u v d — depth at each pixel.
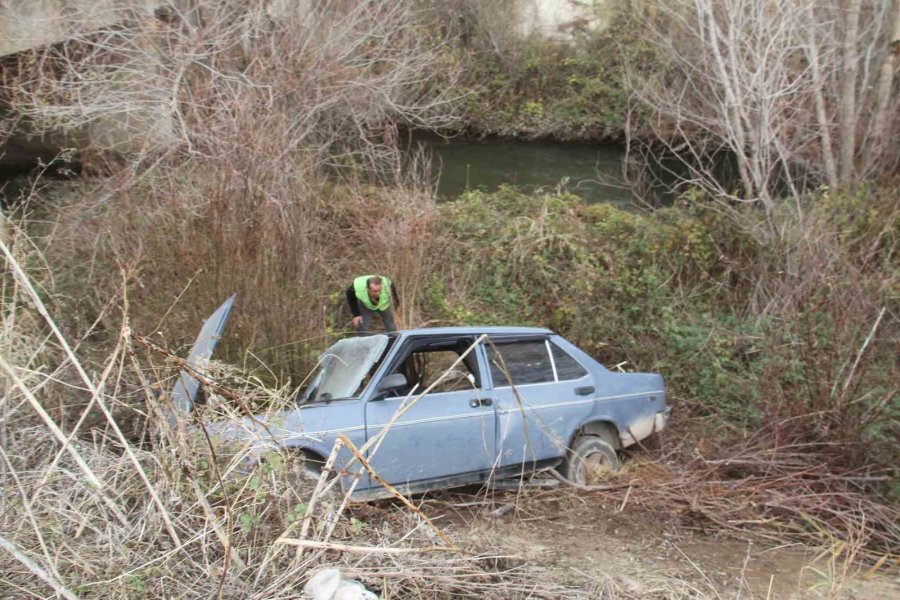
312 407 5.07
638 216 11.60
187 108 9.45
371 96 11.74
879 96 12.06
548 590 3.78
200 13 10.76
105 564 3.14
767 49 10.67
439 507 5.54
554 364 6.08
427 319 9.58
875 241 9.17
